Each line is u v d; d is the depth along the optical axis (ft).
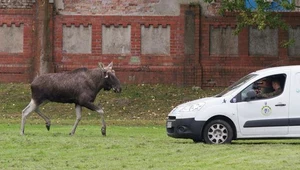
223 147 130.82
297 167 106.83
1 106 226.38
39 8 240.32
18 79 240.32
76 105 157.69
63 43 240.53
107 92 233.76
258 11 218.79
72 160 115.03
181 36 240.73
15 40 241.14
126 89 236.02
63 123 203.62
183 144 136.56
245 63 240.53
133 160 115.03
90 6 240.53
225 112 137.80
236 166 107.86
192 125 138.10
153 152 124.16
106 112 222.89
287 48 240.94
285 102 138.41
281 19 232.32
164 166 108.88
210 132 138.10
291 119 138.10
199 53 240.12
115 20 240.12
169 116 142.41
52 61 239.50
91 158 117.39
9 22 240.94
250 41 240.94
